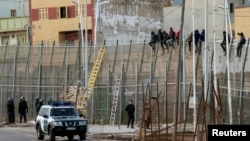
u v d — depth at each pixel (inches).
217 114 2628.0
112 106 4926.2
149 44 4911.4
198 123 2726.4
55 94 5349.4
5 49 5679.1
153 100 3850.9
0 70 5689.0
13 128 4515.3
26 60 5556.1
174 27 7249.0
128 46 5064.0
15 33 7357.3
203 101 2497.5
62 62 5369.1
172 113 4525.1
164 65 4778.5
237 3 7337.6
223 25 6786.4
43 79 5447.8
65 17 6776.6
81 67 5221.5
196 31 4562.0
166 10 7303.2
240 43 4266.7
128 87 4943.4
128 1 6904.5
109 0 6702.8
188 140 2915.8
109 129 4242.1
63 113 3331.7
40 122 3393.2
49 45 5944.9
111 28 6707.7
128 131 4010.8
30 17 6978.4
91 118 4995.1
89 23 6628.9
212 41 4576.8
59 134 3213.6
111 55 5157.5
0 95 5629.9
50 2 6865.2
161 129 3193.9
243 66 4222.4
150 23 7135.8
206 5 3307.1
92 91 5059.1
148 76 4864.7
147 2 7116.1
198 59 4537.4
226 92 4197.8
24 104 4943.4
